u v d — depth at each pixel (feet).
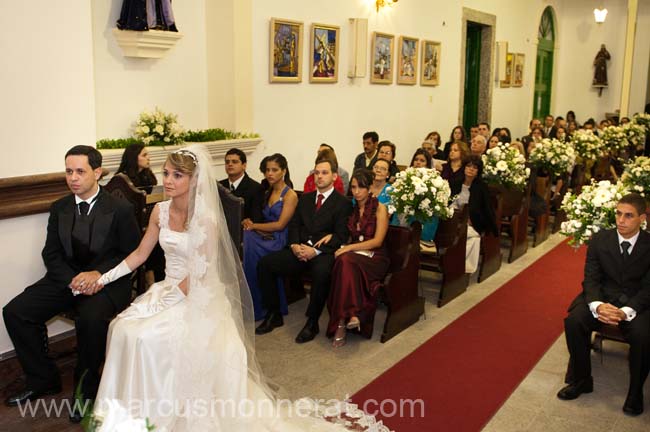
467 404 12.02
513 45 45.03
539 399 12.33
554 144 26.45
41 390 11.78
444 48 35.88
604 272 12.77
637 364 11.60
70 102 13.41
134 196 13.39
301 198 16.24
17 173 12.62
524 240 23.79
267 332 15.55
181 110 21.01
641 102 49.24
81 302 11.63
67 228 11.94
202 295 10.10
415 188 16.03
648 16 48.67
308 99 25.36
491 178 22.09
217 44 21.34
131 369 9.84
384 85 30.60
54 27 12.94
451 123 38.14
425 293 19.02
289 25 23.56
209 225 10.25
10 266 12.80
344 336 14.85
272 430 10.17
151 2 18.28
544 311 17.49
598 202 13.47
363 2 27.91
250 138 21.65
